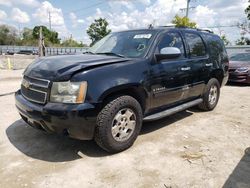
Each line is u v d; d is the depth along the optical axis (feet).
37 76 12.17
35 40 236.43
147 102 13.85
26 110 12.16
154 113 14.90
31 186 10.05
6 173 10.92
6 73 49.73
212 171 11.24
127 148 13.14
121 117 12.46
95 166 11.50
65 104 11.11
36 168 11.32
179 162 11.93
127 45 15.19
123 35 16.34
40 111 11.35
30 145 13.57
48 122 11.25
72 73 11.27
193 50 17.74
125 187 10.03
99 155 12.51
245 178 10.75
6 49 189.16
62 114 10.86
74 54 15.11
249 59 38.52
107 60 12.75
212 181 10.49
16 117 18.19
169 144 13.85
